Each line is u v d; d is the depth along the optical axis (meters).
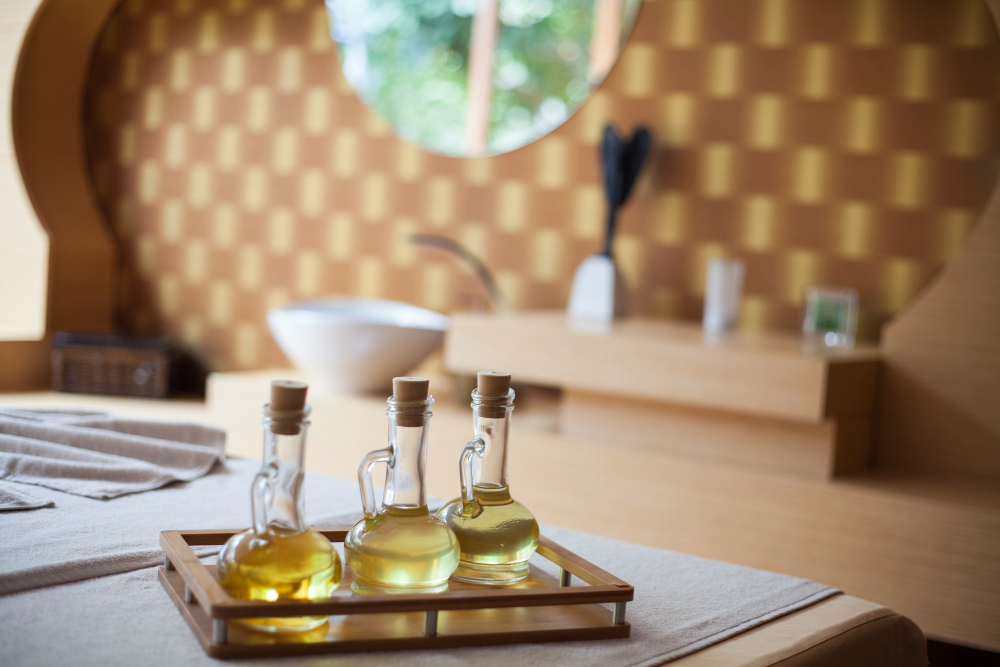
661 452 2.17
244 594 0.66
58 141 3.38
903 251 2.37
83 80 3.46
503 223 2.88
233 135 3.27
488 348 2.36
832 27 2.43
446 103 7.11
